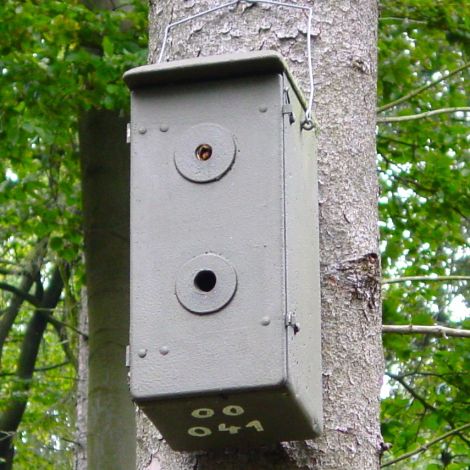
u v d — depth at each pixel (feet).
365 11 24.08
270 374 19.38
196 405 19.75
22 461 75.72
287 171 20.56
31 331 75.05
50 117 51.83
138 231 20.67
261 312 19.79
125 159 52.95
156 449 21.45
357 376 21.45
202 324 19.93
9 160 61.31
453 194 57.31
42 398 72.59
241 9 23.26
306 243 21.15
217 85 21.07
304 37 23.17
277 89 20.81
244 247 20.21
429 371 54.80
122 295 51.06
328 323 21.65
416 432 50.24
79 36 51.78
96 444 49.65
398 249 58.90
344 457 20.89
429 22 56.39
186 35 23.38
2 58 50.39
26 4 49.60
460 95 57.77
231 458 20.81
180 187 20.76
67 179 66.44
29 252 75.41
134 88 21.34
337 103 23.02
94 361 50.42
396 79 55.88
